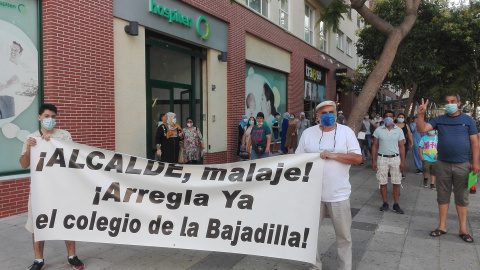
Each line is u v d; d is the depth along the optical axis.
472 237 5.18
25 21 6.28
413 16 6.54
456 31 14.02
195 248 3.88
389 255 4.52
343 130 3.75
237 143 12.16
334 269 4.07
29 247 4.70
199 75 11.05
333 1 7.55
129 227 3.97
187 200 3.95
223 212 3.89
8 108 6.07
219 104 11.46
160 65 9.62
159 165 4.02
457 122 5.04
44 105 3.99
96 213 3.99
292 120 13.34
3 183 5.92
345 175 3.68
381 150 6.62
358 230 5.50
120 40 7.86
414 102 21.73
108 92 7.48
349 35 26.31
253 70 13.79
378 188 8.73
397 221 5.98
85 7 6.99
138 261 4.26
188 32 9.95
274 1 14.88
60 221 3.96
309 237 3.68
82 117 6.95
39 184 3.95
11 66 6.09
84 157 4.01
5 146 6.05
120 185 4.00
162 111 9.73
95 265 4.13
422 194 8.06
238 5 12.16
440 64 15.65
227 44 11.76
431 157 8.53
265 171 3.82
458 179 5.04
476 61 16.38
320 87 21.34
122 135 7.96
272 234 3.77
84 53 6.98
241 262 4.26
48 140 3.97
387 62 6.30
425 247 4.79
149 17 8.59
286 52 16.27
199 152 8.64
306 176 3.71
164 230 3.95
